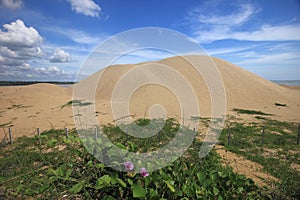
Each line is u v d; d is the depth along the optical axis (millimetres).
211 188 2375
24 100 18953
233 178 2525
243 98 18672
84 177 2453
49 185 2447
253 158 5547
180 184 2303
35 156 5109
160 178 2236
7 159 5062
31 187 2840
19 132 9047
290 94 22953
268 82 27312
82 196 2484
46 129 9250
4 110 15273
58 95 21953
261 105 17375
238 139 7336
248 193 2613
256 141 7203
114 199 2082
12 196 2723
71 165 2777
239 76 23062
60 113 13234
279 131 8859
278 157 5785
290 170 4840
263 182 4156
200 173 2424
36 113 13703
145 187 2145
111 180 2127
